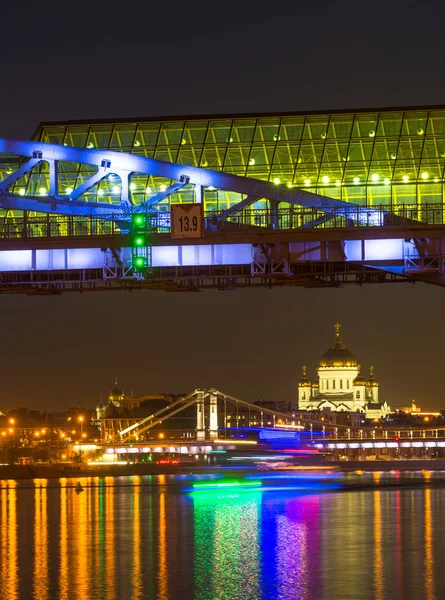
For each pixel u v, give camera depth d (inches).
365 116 5580.7
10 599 3208.7
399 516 5649.6
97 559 4018.2
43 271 5000.0
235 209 4943.4
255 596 3243.1
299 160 5634.8
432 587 3336.6
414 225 4781.0
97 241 4901.6
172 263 4879.4
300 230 4808.1
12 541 4665.4
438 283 4874.5
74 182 5767.7
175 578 3558.1
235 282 5073.8
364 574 3585.1
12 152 4977.9
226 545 4411.9
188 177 4911.4
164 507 6589.6
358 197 5600.4
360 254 4837.6
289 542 4493.1
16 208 5002.5
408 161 5575.8
